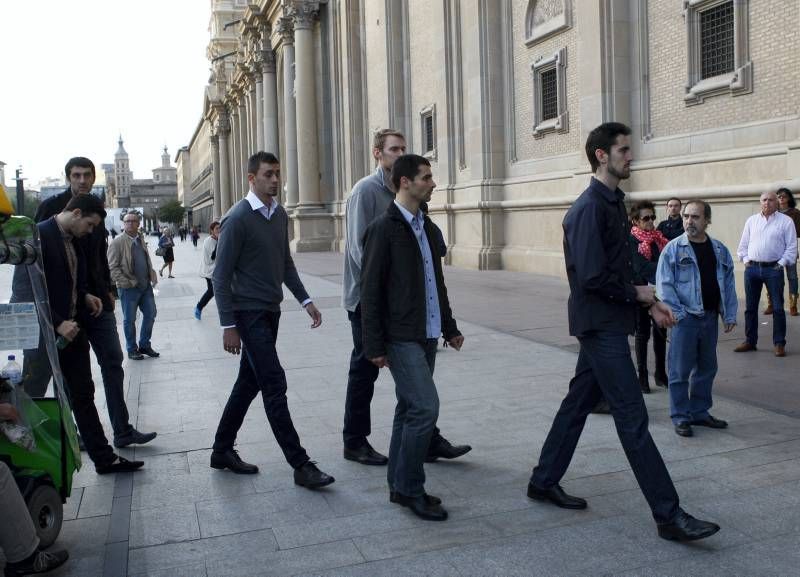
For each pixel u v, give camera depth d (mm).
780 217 7762
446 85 20750
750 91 11406
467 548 3822
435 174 22562
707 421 5613
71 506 4566
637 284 3938
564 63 16172
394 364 4227
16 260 3943
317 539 4000
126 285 9117
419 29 23812
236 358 9195
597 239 3803
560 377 7398
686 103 12664
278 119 45406
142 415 6637
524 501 4395
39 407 4078
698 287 5438
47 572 3715
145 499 4645
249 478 4961
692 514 4102
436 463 5090
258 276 4859
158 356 9445
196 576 3637
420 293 4191
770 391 6504
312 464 4797
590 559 3648
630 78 13930
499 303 12734
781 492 4352
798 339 8570
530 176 17625
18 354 4289
